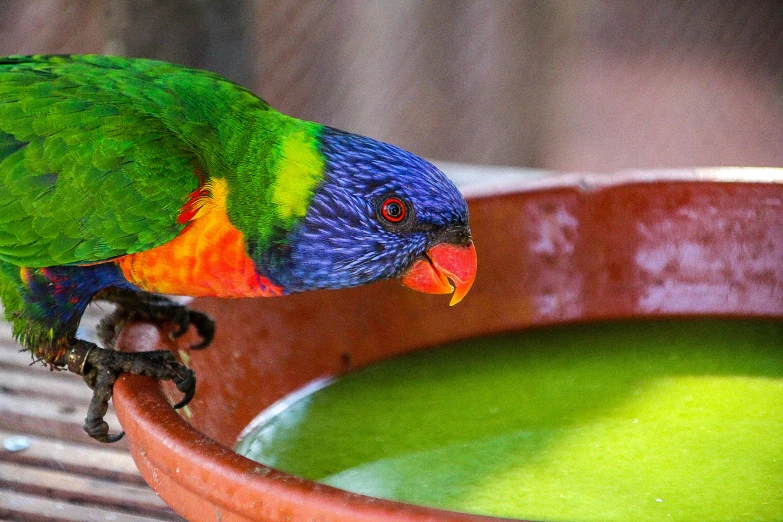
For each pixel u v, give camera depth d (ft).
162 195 4.96
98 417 4.99
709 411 5.08
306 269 5.01
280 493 4.69
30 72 5.04
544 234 5.23
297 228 4.99
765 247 5.21
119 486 5.12
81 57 5.11
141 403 4.83
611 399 5.12
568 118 8.80
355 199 4.99
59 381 5.31
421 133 8.56
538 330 5.25
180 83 5.06
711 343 5.21
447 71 8.45
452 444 5.05
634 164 8.23
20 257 4.98
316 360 5.15
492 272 5.22
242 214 4.98
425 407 5.12
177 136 4.99
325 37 8.15
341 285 5.04
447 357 5.22
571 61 8.97
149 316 5.07
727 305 5.23
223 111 5.03
